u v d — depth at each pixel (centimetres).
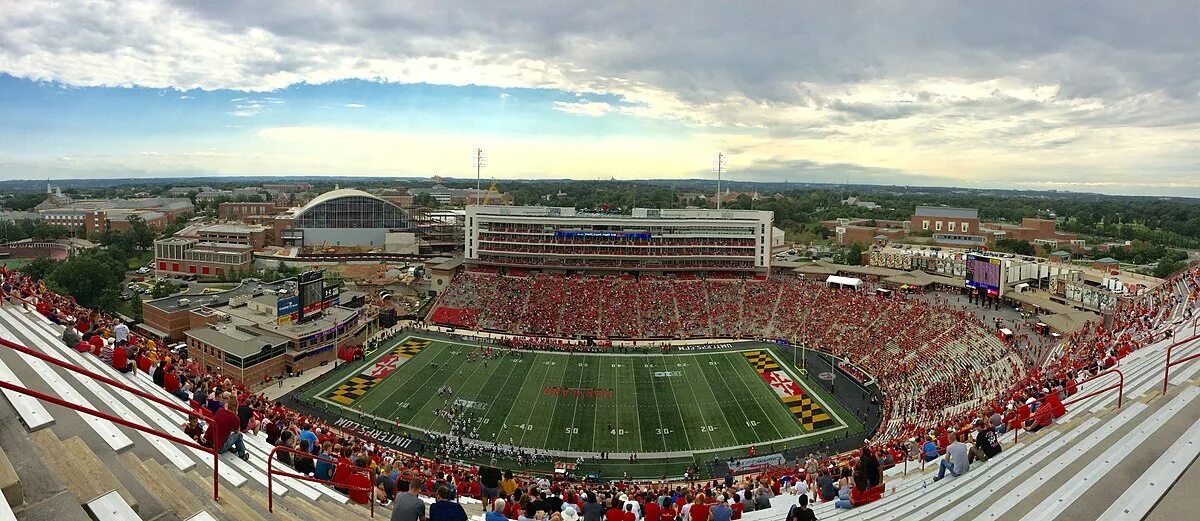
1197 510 1711
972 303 10200
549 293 12006
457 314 11431
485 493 3044
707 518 2716
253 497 1956
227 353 7988
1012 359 7362
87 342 2861
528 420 7131
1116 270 11025
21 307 3528
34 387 2086
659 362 9262
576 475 5838
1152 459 2061
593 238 12688
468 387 8144
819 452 6338
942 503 2269
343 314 9838
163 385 2773
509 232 12950
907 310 10100
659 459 6216
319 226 17688
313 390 7938
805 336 10275
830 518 2470
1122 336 5931
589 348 9875
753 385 8300
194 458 2045
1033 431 2961
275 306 9594
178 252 15488
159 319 9775
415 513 1841
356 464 3020
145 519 1434
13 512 1162
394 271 15188
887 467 3700
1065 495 1914
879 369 8625
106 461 1656
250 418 2898
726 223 12588
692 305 11512
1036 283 10450
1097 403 3014
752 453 6278
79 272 10850
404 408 7419
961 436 3584
